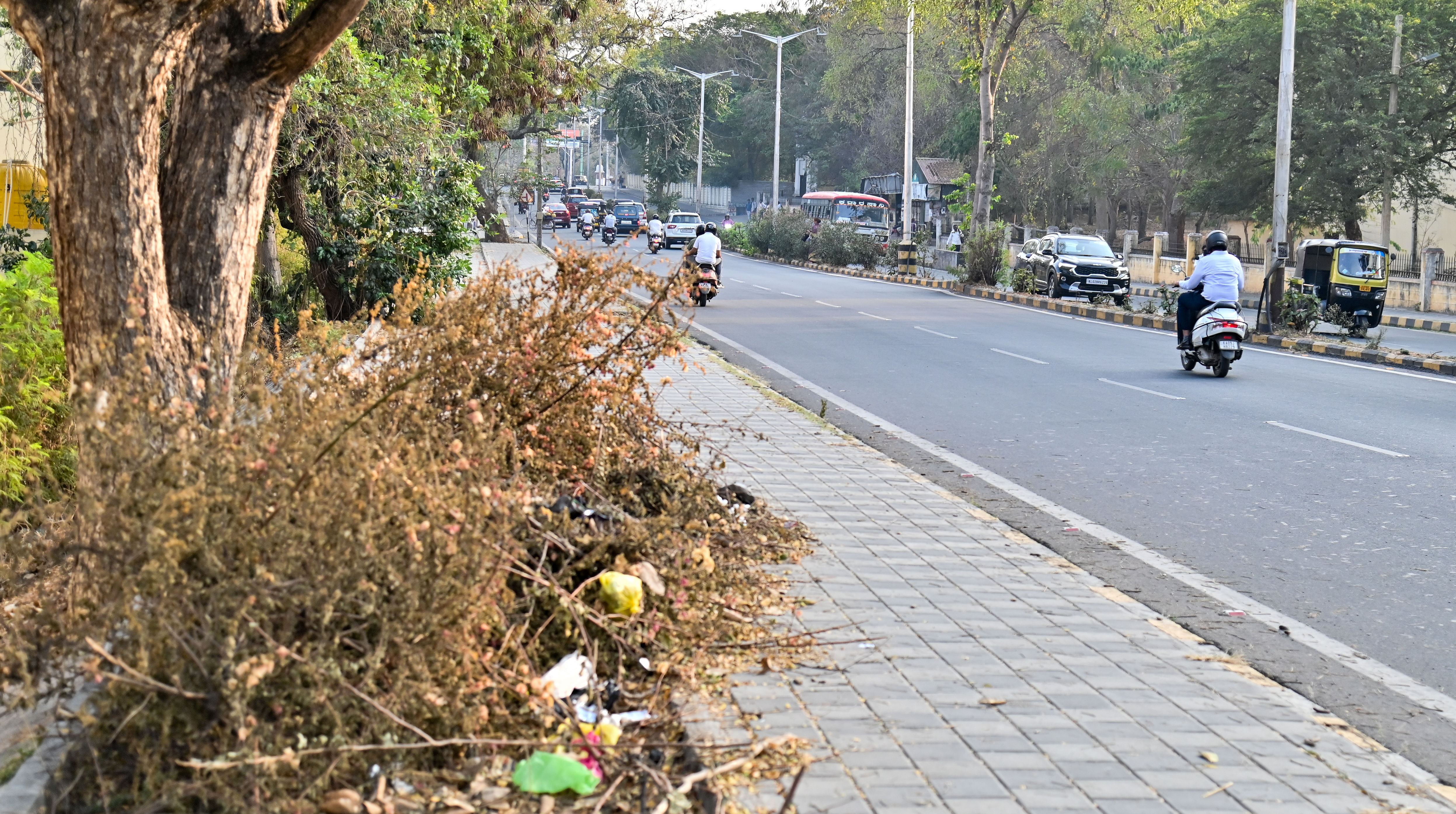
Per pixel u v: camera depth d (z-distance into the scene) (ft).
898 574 20.63
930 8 122.62
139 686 11.31
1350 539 24.59
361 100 47.91
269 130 19.16
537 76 84.43
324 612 11.97
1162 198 177.58
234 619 11.68
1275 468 31.68
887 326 72.84
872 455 31.53
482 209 148.87
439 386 19.06
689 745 13.43
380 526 12.66
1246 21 118.83
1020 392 45.75
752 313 81.15
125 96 16.47
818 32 200.75
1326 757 13.85
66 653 12.35
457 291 32.22
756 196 317.42
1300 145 117.80
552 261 23.38
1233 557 23.32
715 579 18.72
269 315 50.24
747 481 27.96
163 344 16.93
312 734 12.10
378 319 21.90
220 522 12.17
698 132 241.35
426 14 60.39
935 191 223.10
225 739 11.69
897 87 207.00
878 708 14.75
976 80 130.00
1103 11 130.11
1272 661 17.69
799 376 50.14
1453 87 114.32
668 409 37.91
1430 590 21.22
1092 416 40.16
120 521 12.20
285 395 14.37
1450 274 108.47
